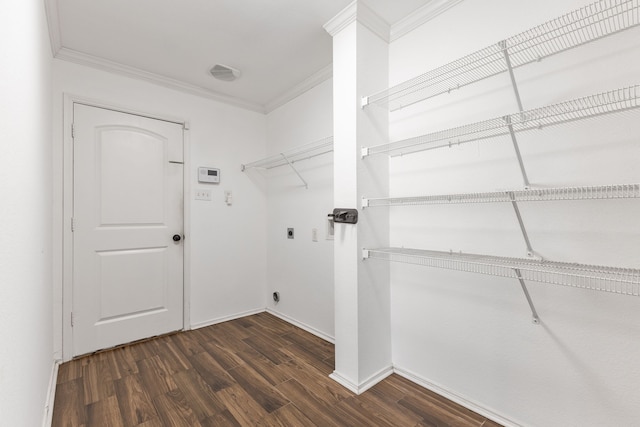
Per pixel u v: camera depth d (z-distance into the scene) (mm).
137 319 2447
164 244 2602
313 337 2545
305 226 2764
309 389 1764
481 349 1539
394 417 1517
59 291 2098
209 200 2879
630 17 1126
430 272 1759
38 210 1326
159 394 1715
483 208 1537
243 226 3117
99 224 2289
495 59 1402
